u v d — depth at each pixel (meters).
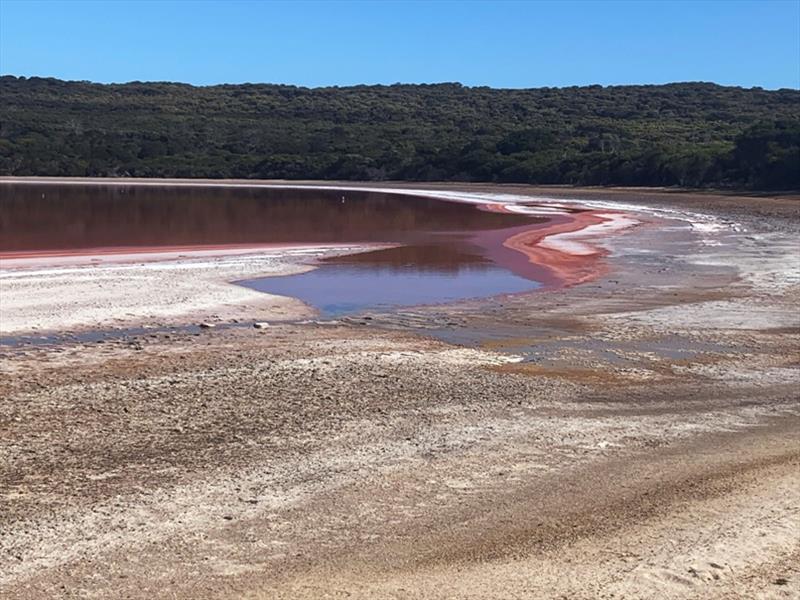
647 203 69.56
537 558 6.92
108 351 15.67
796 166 77.38
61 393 12.30
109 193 78.75
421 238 39.62
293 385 12.84
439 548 7.20
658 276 26.88
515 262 30.56
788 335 17.78
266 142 127.31
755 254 32.72
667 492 8.41
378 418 11.23
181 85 171.62
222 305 20.70
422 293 23.69
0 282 22.48
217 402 11.88
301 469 9.23
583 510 8.00
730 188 81.56
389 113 154.50
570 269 28.75
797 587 6.29
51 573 6.78
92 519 7.83
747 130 90.88
